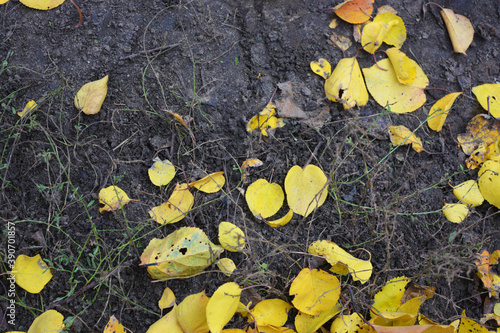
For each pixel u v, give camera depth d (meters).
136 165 0.82
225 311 0.76
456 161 0.86
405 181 0.85
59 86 0.83
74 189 0.81
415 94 0.86
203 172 0.82
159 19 0.86
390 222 0.83
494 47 0.89
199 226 0.81
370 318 0.81
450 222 0.85
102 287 0.79
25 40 0.84
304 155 0.84
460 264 0.81
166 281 0.80
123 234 0.80
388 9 0.89
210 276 0.81
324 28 0.88
